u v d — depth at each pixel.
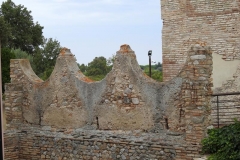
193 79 11.37
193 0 16.92
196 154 11.21
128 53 12.98
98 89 13.59
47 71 38.22
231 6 16.11
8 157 15.20
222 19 16.31
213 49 16.50
